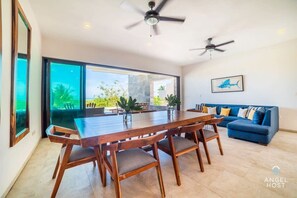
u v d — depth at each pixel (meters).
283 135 3.46
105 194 1.48
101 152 1.53
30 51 2.30
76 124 1.75
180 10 2.36
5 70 1.48
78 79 3.90
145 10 2.29
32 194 1.47
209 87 5.65
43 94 3.39
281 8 2.31
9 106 1.56
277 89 3.98
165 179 1.73
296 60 3.65
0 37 1.36
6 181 1.47
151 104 8.83
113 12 2.42
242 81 4.68
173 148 1.68
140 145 1.31
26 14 2.10
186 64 6.35
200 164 1.90
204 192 1.49
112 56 4.44
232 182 1.65
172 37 3.44
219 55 5.03
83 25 2.86
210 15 2.51
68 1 2.14
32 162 2.17
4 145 1.44
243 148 2.68
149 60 5.42
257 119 3.18
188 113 2.68
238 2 2.16
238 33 3.25
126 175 1.27
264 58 4.20
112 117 2.33
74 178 1.77
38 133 3.03
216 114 4.95
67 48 3.68
